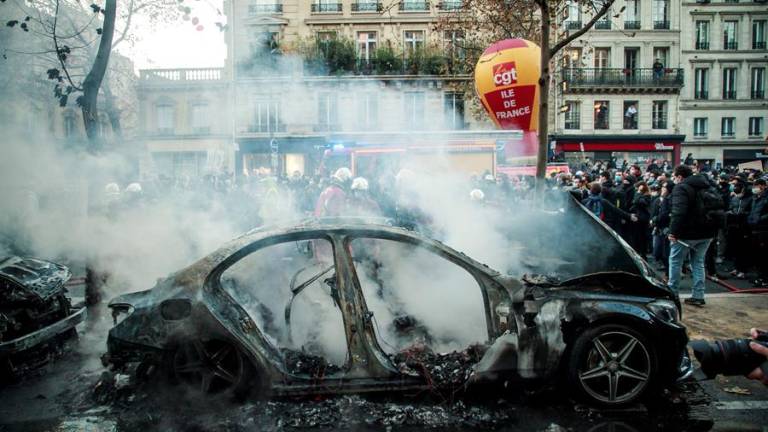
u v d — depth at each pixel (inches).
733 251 359.3
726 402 144.6
